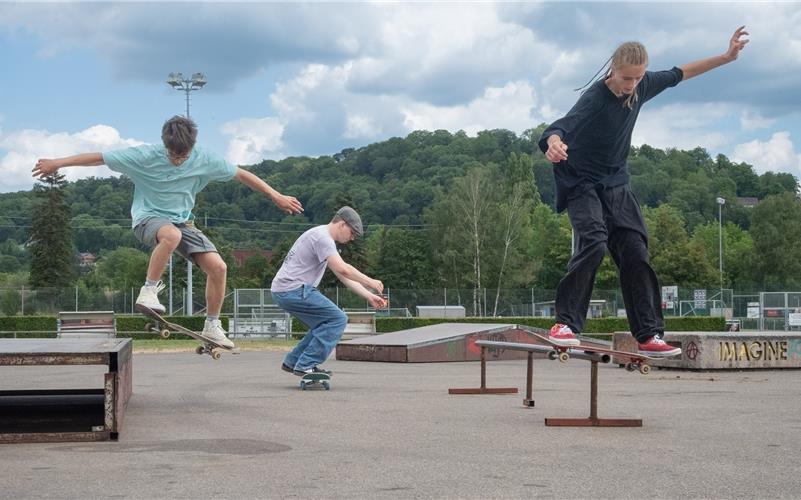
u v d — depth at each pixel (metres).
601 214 6.01
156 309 7.19
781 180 148.62
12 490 3.92
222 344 7.50
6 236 94.88
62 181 62.75
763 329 38.50
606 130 5.94
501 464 4.57
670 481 4.12
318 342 9.26
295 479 4.16
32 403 6.65
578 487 3.99
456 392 8.77
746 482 4.11
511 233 72.44
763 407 7.50
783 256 82.25
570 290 6.00
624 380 10.90
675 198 119.62
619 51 5.73
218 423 6.32
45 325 35.78
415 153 125.38
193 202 7.49
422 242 77.50
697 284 69.50
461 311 40.56
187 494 3.83
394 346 15.41
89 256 96.38
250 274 85.38
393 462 4.63
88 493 3.86
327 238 9.20
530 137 137.88
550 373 12.38
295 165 125.81
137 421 6.43
